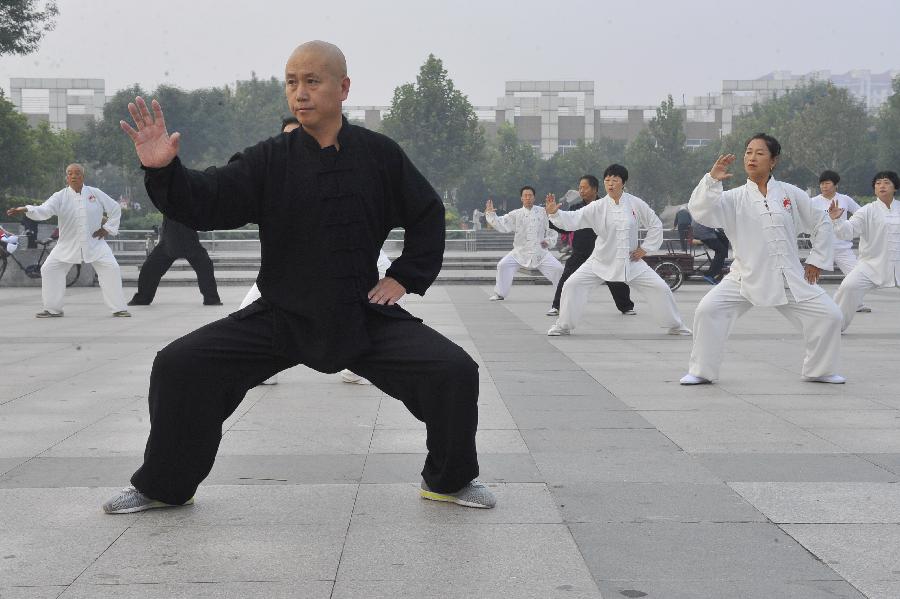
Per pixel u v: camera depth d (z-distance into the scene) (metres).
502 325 11.76
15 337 10.41
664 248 27.69
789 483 4.34
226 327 3.87
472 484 4.03
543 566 3.27
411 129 57.72
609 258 10.38
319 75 3.68
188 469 3.86
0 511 3.94
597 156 75.75
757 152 7.07
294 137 3.83
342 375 7.25
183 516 3.87
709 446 5.10
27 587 3.09
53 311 12.77
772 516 3.84
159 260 14.62
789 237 7.11
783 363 8.31
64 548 3.48
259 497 4.13
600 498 4.10
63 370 7.96
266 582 3.13
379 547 3.47
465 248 35.16
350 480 4.41
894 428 5.57
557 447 5.07
